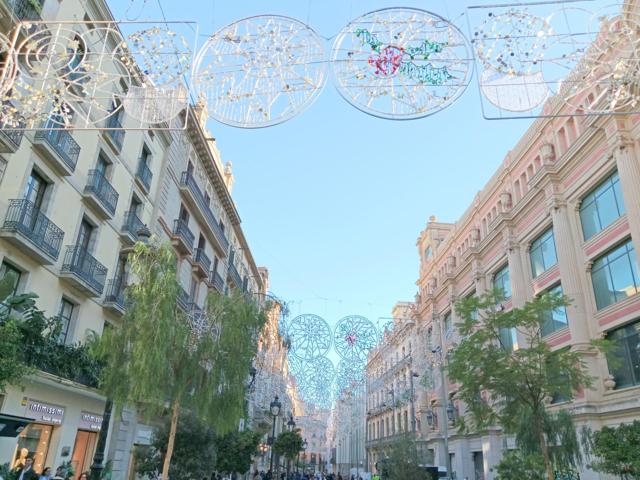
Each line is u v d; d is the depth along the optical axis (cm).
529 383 1283
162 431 1602
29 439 1522
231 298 1257
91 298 1845
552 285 2377
